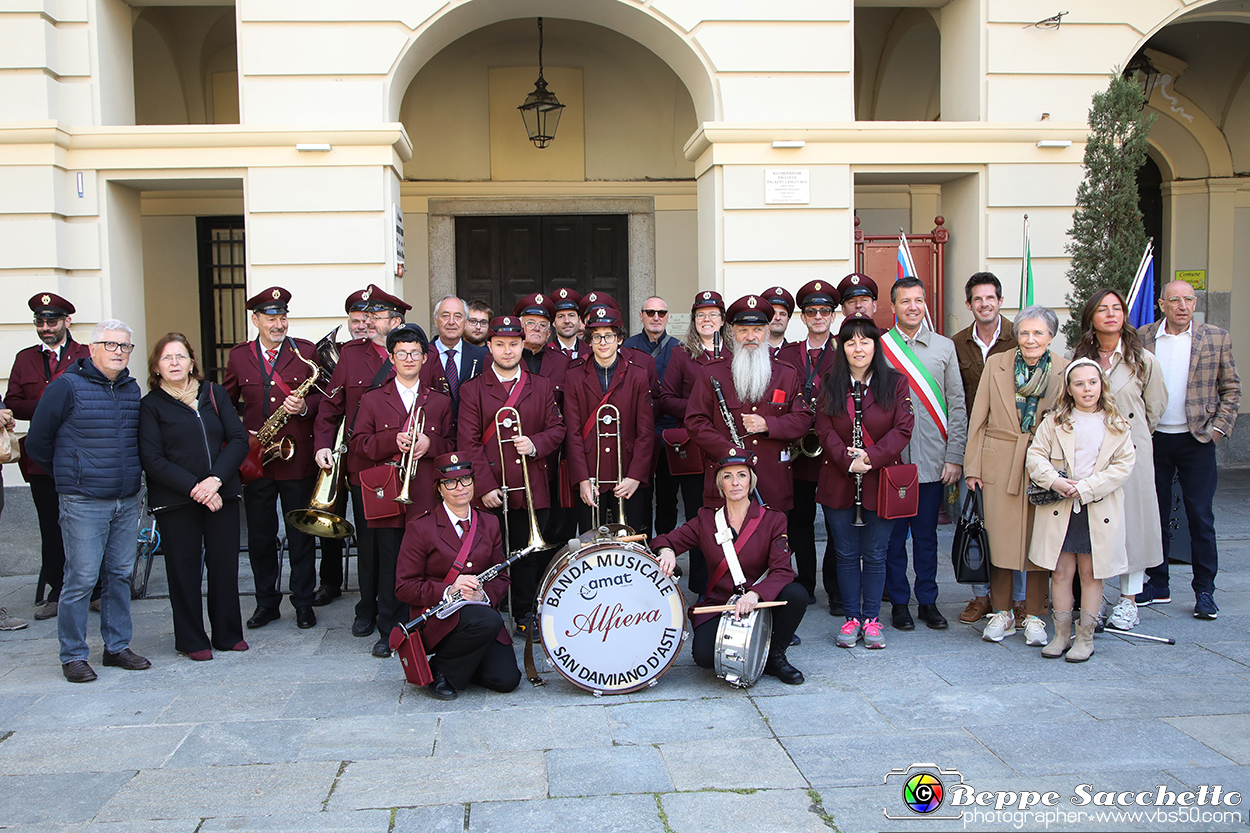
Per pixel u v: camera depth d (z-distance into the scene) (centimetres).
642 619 436
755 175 733
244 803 334
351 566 733
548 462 533
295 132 693
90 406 470
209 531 508
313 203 701
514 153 991
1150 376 518
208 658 500
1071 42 763
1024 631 514
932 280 782
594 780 347
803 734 386
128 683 463
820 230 740
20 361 603
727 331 585
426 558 447
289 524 542
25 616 597
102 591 488
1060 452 466
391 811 327
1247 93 1048
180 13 900
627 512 561
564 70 989
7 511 709
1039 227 757
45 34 684
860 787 338
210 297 978
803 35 738
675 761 362
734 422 502
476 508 506
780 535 456
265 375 563
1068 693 427
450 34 756
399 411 511
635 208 1005
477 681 455
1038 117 761
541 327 578
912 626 534
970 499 517
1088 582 470
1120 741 373
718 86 736
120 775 358
